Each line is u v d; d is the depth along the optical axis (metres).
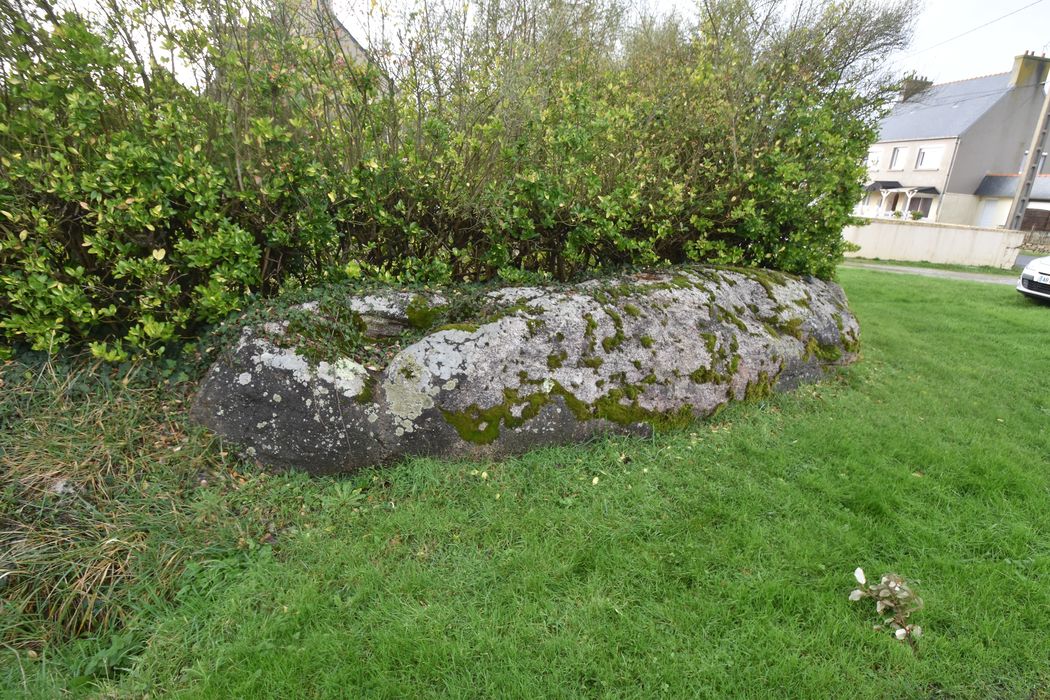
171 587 2.44
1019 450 3.92
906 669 2.19
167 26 3.35
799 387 4.81
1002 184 29.02
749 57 5.45
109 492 2.72
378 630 2.27
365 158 3.64
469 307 3.73
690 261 5.45
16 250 3.08
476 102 4.10
